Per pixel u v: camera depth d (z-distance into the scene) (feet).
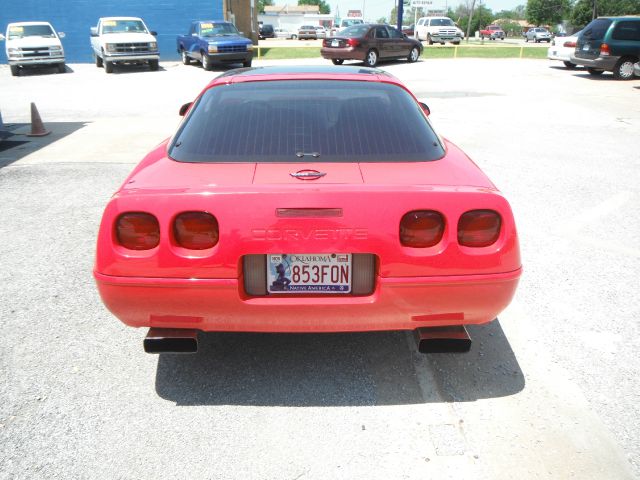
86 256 14.94
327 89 10.57
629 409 8.80
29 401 9.04
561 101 43.55
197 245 7.89
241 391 9.32
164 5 89.71
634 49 57.82
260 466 7.69
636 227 16.96
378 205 7.82
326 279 8.14
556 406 8.89
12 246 15.58
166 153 9.48
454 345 8.57
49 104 43.91
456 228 7.93
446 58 89.15
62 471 7.58
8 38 70.18
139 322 8.47
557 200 19.61
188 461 7.78
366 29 71.10
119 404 8.99
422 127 9.84
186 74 66.85
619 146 28.25
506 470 7.59
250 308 8.09
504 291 8.29
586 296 12.61
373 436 8.26
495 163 24.79
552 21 318.24
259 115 9.76
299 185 7.95
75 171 23.57
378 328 8.45
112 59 68.13
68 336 11.01
